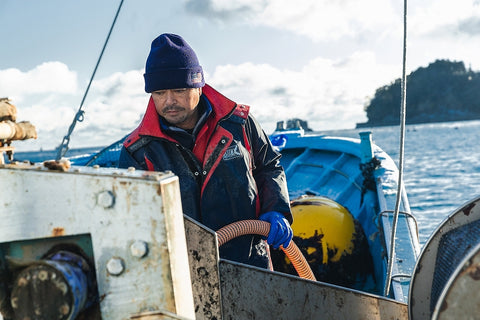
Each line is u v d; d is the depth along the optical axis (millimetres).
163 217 845
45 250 896
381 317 1396
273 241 1902
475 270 875
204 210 2006
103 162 4539
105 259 862
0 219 874
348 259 3152
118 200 852
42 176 868
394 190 3689
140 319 849
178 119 1937
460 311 893
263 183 2184
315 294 1399
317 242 3133
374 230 3572
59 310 785
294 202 3477
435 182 21562
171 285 858
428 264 1258
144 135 2008
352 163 5320
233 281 1358
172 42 1876
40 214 870
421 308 1262
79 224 863
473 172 25688
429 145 61906
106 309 865
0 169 873
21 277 795
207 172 1994
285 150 7070
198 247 1337
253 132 2174
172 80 1839
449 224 1244
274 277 1379
